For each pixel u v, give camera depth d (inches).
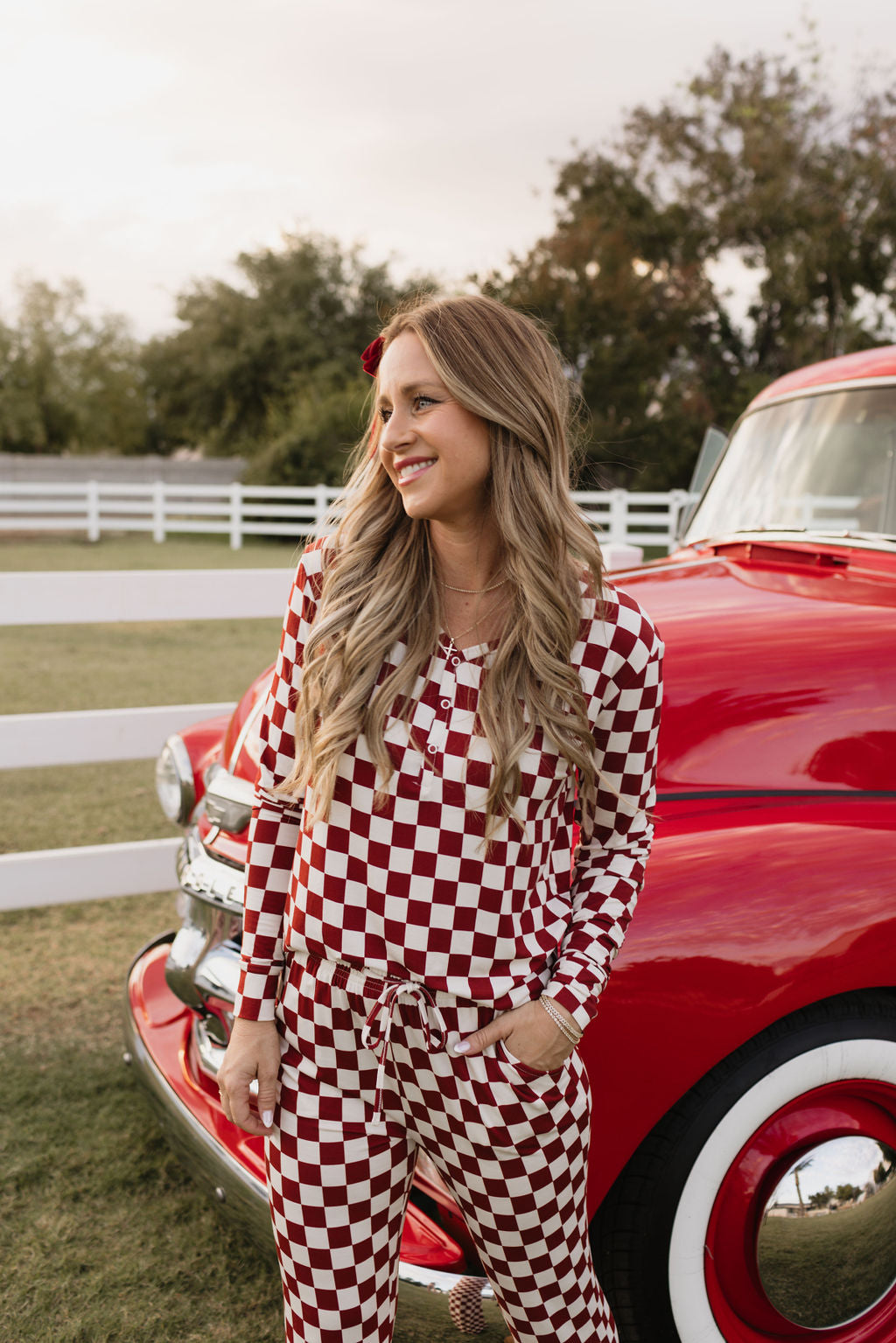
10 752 137.1
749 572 101.3
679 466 1090.7
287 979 51.2
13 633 419.5
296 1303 51.6
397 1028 47.6
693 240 1252.5
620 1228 65.5
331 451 952.3
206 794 86.1
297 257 1454.2
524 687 46.9
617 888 52.4
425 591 48.5
